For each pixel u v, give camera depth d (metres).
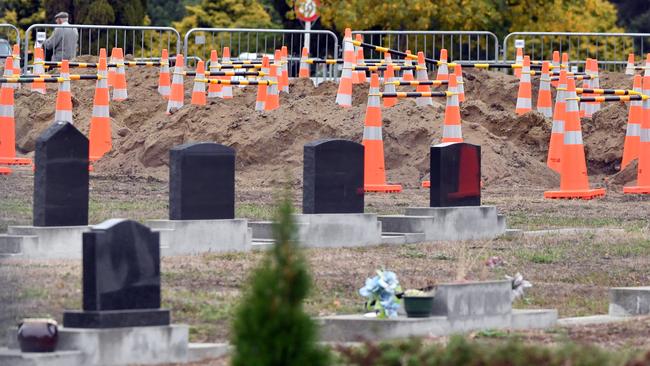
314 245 30.42
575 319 24.36
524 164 47.34
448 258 29.56
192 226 28.42
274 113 48.34
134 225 19.95
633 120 48.81
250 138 47.16
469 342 20.64
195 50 86.81
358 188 31.28
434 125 48.03
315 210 30.58
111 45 104.19
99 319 19.38
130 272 19.88
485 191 44.12
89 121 54.78
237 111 48.84
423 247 31.09
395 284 22.50
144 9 107.19
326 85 58.19
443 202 32.78
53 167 26.81
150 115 57.12
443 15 100.06
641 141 44.66
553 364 17.02
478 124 49.31
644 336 22.53
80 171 27.22
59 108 50.31
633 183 47.12
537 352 17.30
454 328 22.38
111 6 104.56
